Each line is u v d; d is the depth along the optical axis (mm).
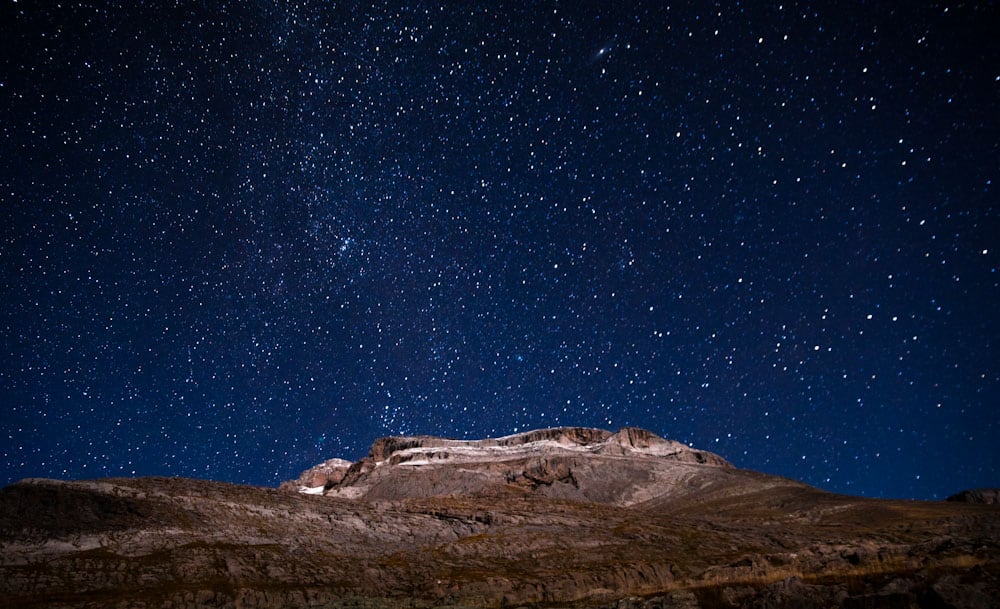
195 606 37750
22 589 38312
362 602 41000
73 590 39062
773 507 102312
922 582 30594
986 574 29609
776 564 42781
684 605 33719
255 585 42469
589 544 59719
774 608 30531
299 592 41344
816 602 30172
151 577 41750
